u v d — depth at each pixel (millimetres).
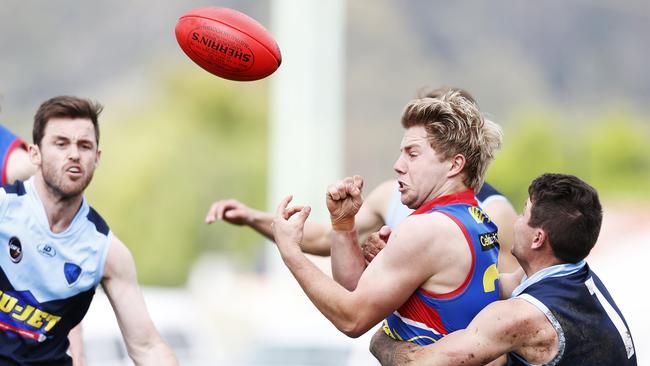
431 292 15344
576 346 14836
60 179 16328
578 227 15117
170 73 174875
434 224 15195
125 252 17266
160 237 142125
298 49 50812
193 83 167250
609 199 157500
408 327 15703
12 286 16500
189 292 81250
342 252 16375
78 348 19109
